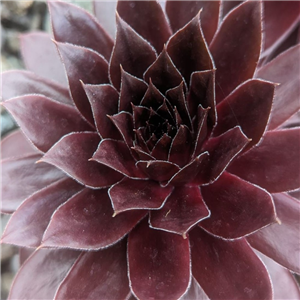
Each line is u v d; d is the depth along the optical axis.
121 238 0.13
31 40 0.18
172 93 0.13
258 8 0.14
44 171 0.16
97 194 0.14
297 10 0.16
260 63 0.17
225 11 0.17
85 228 0.13
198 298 0.14
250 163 0.14
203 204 0.13
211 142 0.14
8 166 0.16
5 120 0.27
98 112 0.13
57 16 0.15
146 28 0.15
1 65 0.28
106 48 0.16
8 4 0.28
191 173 0.13
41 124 0.15
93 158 0.12
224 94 0.15
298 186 0.13
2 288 0.25
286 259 0.13
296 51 0.15
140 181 0.14
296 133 0.14
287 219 0.14
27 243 0.14
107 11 0.18
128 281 0.14
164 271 0.13
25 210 0.14
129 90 0.14
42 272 0.15
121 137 0.14
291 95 0.14
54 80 0.18
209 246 0.14
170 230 0.12
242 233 0.12
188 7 0.15
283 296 0.15
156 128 0.14
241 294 0.13
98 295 0.13
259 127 0.13
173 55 0.14
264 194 0.12
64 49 0.14
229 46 0.14
